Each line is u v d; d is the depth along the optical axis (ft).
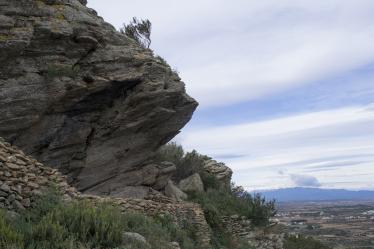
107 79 51.16
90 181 54.29
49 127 48.11
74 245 26.53
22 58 44.75
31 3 46.09
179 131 65.16
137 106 55.06
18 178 33.17
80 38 48.91
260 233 71.00
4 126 43.42
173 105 60.29
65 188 37.35
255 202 76.23
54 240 26.66
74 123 50.47
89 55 51.01
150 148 61.41
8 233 24.85
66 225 29.27
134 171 59.93
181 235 45.75
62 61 47.83
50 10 47.75
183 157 85.92
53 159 49.42
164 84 56.75
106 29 53.78
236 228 67.92
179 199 64.28
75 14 49.80
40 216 31.32
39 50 45.96
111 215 33.06
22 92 44.14
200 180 78.74
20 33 43.24
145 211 46.75
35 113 45.47
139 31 73.41
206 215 65.41
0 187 31.42
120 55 53.11
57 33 46.34
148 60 55.67
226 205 72.74
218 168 92.63
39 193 33.99
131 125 55.77
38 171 35.60
